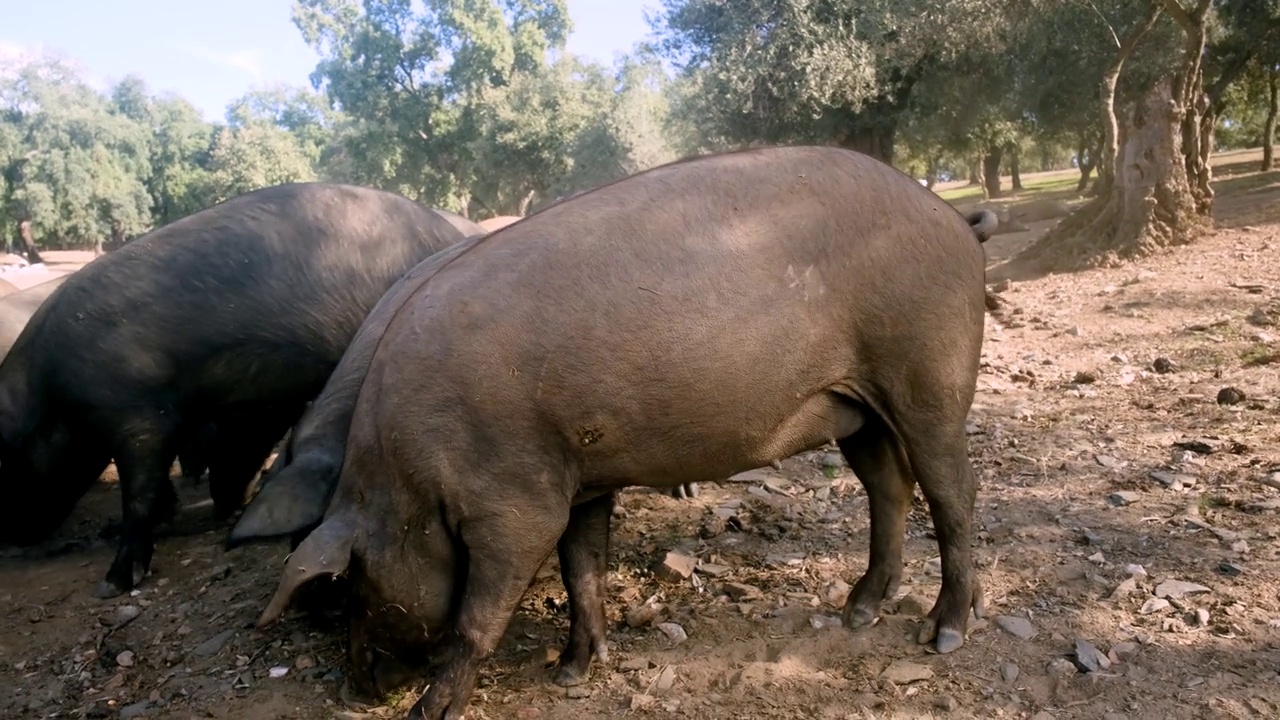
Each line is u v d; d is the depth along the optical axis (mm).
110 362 5355
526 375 3178
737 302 3285
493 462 3207
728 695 3572
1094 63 19234
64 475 5758
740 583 4496
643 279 3219
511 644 4176
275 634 4539
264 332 5559
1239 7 22047
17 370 5555
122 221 55812
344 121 51219
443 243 6008
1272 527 4418
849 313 3508
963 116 21297
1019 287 12516
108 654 4629
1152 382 7098
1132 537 4508
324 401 3748
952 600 3783
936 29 17750
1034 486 5297
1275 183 22531
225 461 6414
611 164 36656
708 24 22844
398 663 3666
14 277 19438
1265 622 3658
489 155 42281
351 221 5758
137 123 59781
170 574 5645
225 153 52719
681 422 3320
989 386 7496
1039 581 4188
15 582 5766
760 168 3490
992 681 3512
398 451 3234
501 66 44438
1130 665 3496
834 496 5590
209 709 3920
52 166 52031
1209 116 23891
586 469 3363
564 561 3867
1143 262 12719
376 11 45156
